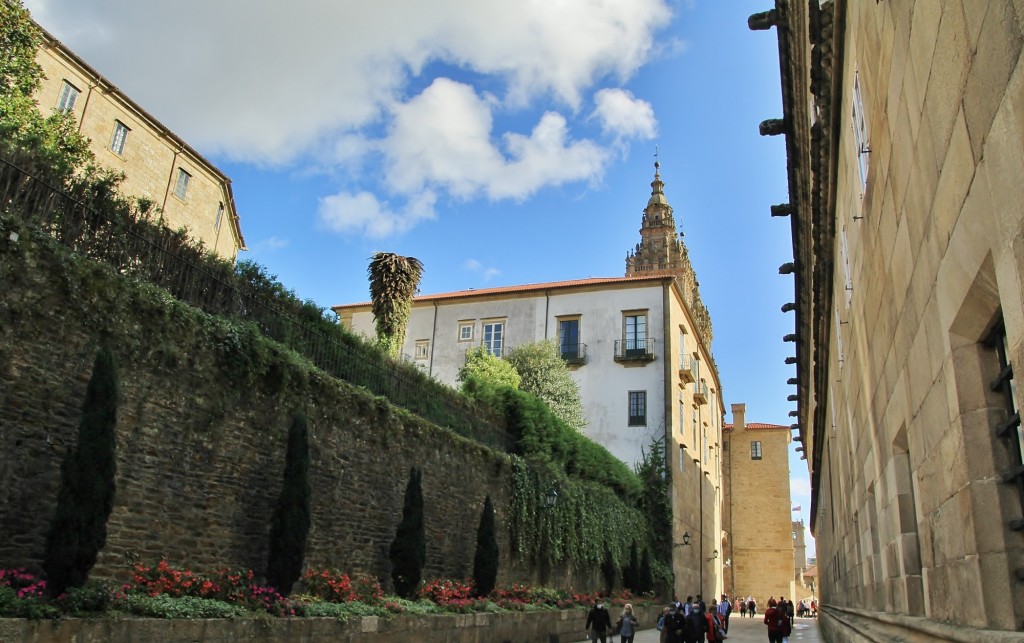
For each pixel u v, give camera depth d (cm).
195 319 1255
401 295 3155
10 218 987
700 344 5309
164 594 1043
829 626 2331
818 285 1543
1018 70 320
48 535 927
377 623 1335
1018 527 441
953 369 486
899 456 795
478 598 1911
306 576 1411
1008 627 442
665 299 4409
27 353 980
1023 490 440
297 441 1372
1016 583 443
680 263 9719
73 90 3281
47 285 1019
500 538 2236
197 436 1230
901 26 545
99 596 897
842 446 1644
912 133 539
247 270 1583
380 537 1677
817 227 1327
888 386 805
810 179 1338
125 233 1225
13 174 1049
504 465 2327
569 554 2709
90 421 977
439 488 1950
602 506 3184
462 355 4691
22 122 1605
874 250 797
